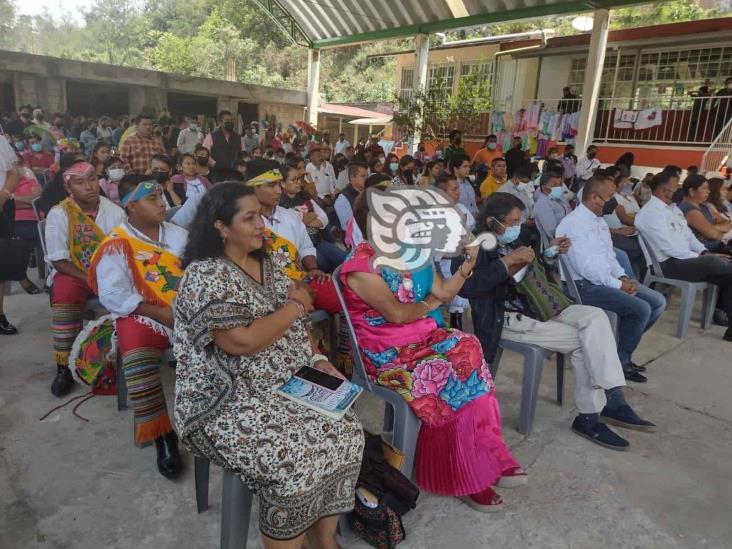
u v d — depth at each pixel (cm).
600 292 342
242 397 172
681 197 550
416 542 203
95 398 296
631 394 331
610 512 223
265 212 320
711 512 226
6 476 229
